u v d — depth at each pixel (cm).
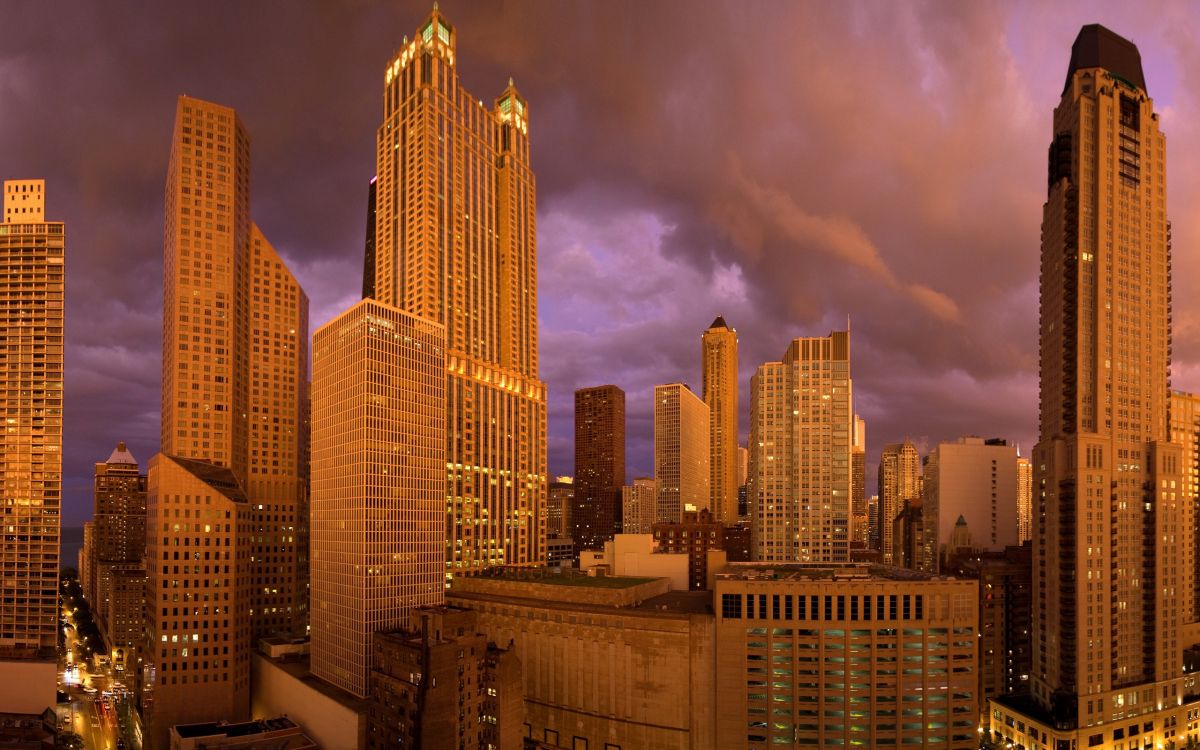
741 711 18875
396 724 17325
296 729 19475
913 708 18575
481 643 18488
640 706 19575
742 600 19012
